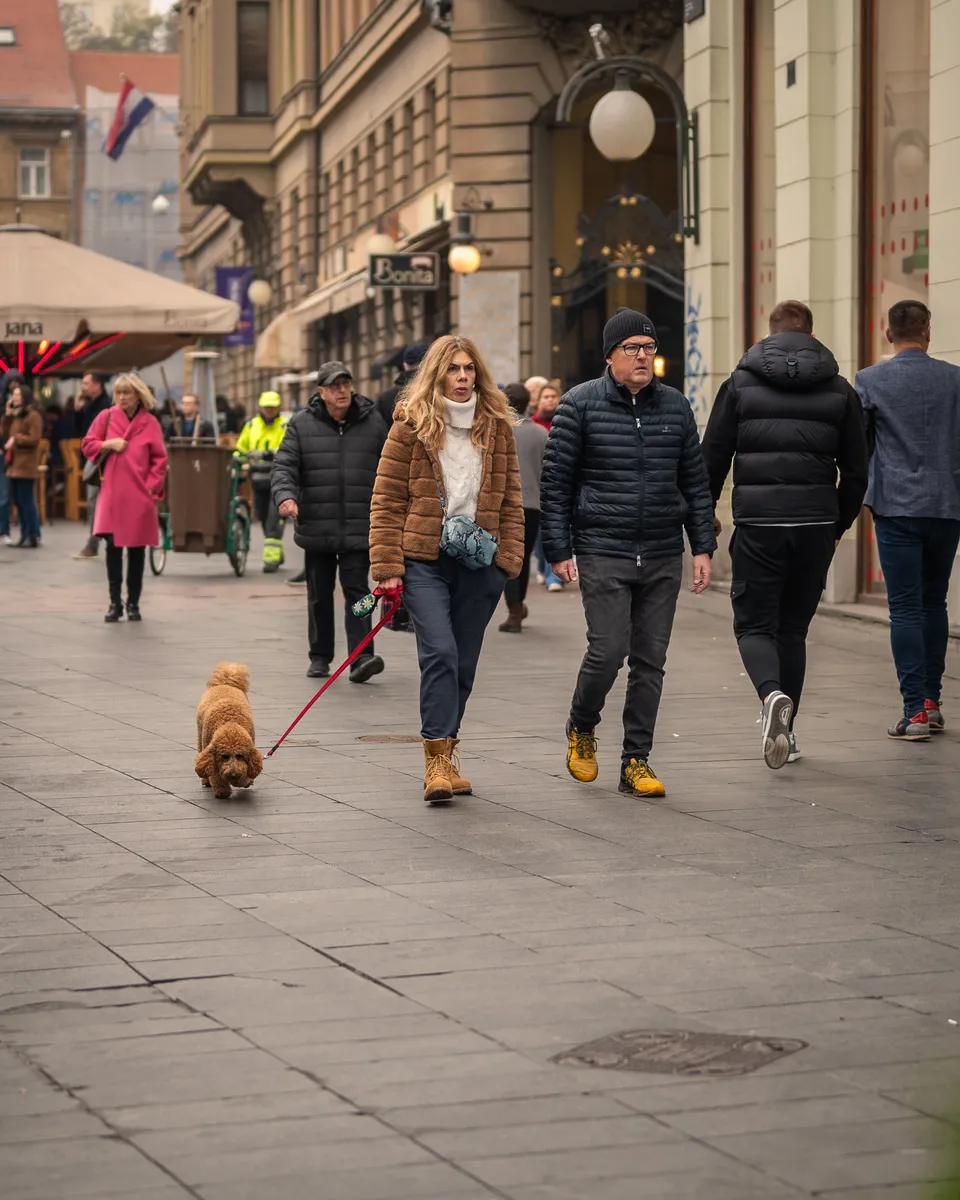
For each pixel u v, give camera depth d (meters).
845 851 9.06
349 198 55.34
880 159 20.61
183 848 9.13
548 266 36.06
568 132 36.12
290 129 61.38
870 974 6.93
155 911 7.88
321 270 59.88
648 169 36.41
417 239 43.22
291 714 13.62
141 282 28.64
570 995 6.65
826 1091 5.63
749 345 24.00
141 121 90.94
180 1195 4.85
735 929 7.57
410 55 46.59
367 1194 4.84
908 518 12.31
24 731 12.80
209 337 32.06
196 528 25.97
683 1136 5.25
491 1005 6.53
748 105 23.92
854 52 20.81
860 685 15.09
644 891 8.23
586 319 35.91
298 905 7.98
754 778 11.07
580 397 10.59
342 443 15.55
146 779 11.03
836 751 12.00
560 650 17.45
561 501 10.65
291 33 62.81
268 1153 5.14
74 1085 5.71
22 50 107.19
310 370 60.84
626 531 10.55
